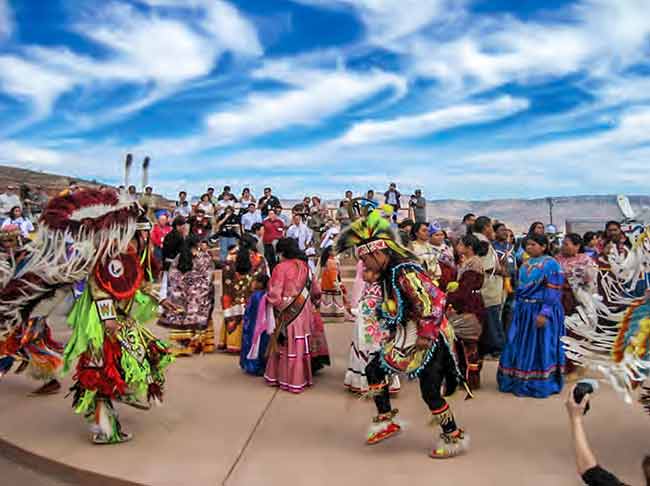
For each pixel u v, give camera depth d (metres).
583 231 11.58
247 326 7.28
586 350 4.39
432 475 4.30
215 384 6.81
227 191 17.91
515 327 6.31
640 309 4.18
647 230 4.24
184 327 8.17
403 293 4.53
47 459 4.66
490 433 5.14
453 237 9.65
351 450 4.80
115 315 4.77
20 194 16.58
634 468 4.41
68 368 4.80
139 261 5.06
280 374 6.57
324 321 10.91
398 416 5.63
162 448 4.86
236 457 4.67
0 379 6.89
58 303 5.48
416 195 18.64
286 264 6.60
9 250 6.21
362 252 4.63
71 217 4.73
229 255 8.39
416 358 4.52
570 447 4.81
